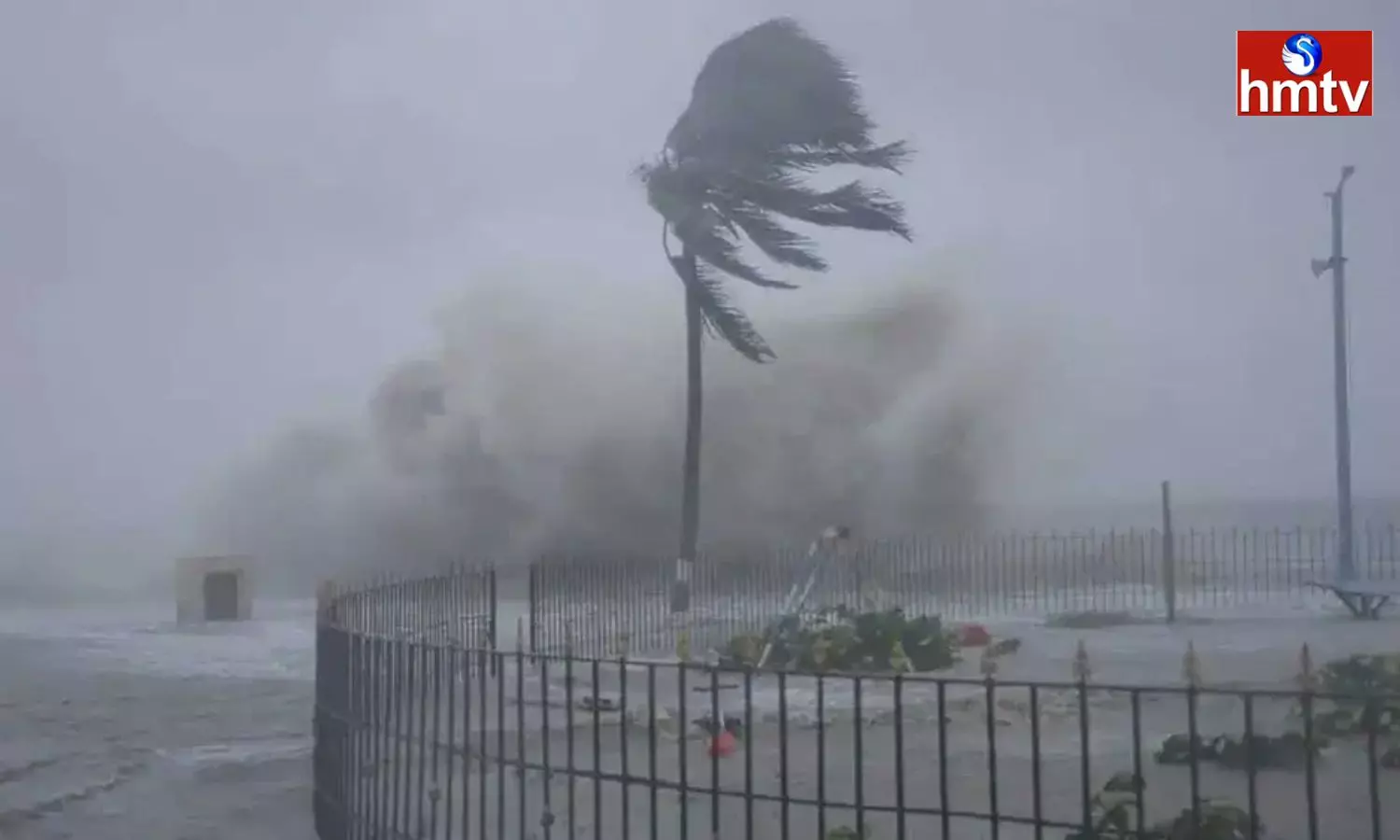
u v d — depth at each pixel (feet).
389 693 21.53
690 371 84.79
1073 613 66.49
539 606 61.67
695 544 80.38
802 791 27.53
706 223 87.40
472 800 26.48
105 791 33.14
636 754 32.12
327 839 24.35
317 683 26.55
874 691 42.09
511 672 47.47
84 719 45.39
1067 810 25.00
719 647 52.80
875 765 30.40
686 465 82.74
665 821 24.76
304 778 34.30
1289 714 31.71
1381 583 68.39
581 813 25.45
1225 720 35.27
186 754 38.17
